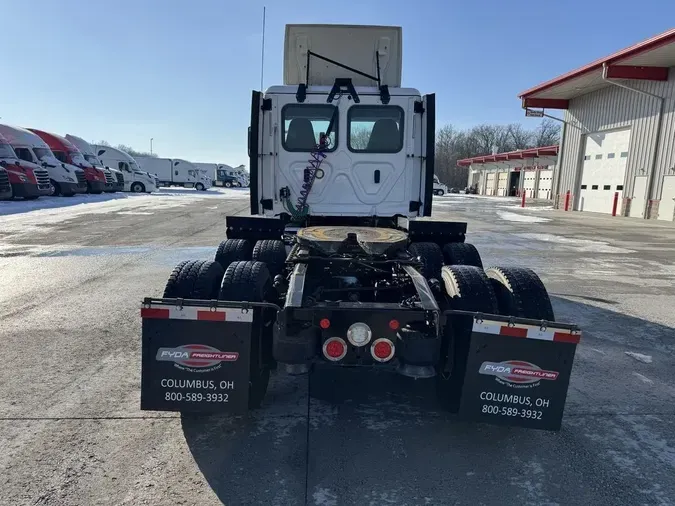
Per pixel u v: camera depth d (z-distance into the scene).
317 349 2.96
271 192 5.46
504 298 3.35
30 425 3.11
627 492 2.57
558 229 16.28
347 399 3.61
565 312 6.05
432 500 2.48
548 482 2.65
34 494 2.44
